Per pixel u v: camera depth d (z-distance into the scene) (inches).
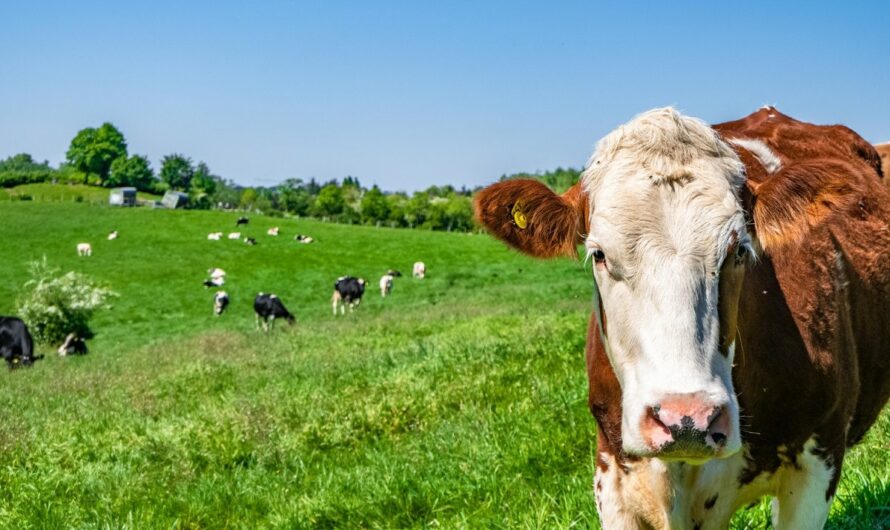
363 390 444.5
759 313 148.6
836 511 199.9
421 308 1333.7
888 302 184.2
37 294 1464.1
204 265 2048.5
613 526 160.2
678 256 125.4
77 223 2536.9
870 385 183.3
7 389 740.0
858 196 133.4
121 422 442.9
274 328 1331.2
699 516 155.3
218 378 616.1
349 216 3870.6
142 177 5949.8
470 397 373.4
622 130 140.3
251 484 323.3
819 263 161.5
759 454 152.6
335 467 331.0
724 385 122.8
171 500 314.5
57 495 331.3
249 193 5324.8
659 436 117.4
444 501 268.7
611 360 139.9
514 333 580.7
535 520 226.4
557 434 287.7
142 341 1402.6
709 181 131.3
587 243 134.9
